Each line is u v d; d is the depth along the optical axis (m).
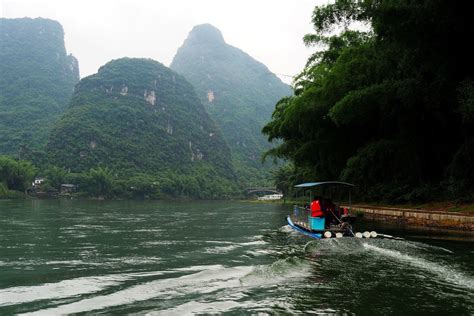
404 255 9.45
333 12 16.89
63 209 38.25
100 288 6.68
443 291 6.44
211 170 183.00
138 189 124.44
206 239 13.78
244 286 6.77
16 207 41.66
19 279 7.39
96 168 136.00
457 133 20.55
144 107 187.00
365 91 19.09
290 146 34.81
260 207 51.59
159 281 7.17
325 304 5.77
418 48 16.09
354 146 27.03
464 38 15.35
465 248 10.68
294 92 34.12
